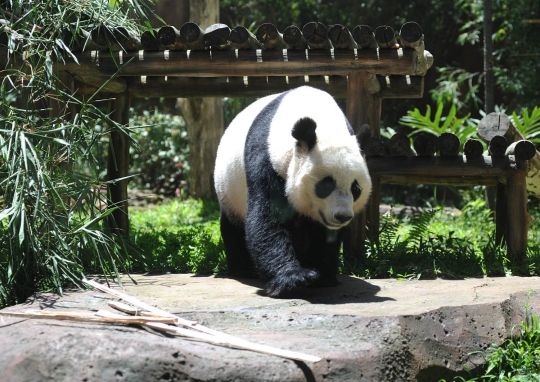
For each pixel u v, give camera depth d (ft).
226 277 21.29
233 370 12.23
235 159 19.85
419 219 25.67
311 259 18.99
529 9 49.11
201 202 42.83
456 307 15.66
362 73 22.35
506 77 49.83
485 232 32.63
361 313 14.98
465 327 15.40
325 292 18.22
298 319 14.99
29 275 18.85
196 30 22.04
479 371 15.07
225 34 22.06
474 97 49.47
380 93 26.12
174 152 52.80
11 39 20.20
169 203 47.29
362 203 18.12
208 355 12.46
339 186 16.97
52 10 21.81
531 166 25.50
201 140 44.91
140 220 38.22
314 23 21.67
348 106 22.59
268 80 26.05
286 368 12.40
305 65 22.16
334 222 16.90
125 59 22.59
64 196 19.66
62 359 12.10
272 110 18.89
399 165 23.17
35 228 18.43
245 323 15.05
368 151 23.25
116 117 25.96
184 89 26.17
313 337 13.91
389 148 23.18
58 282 17.39
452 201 50.90
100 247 20.70
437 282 19.92
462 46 57.26
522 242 22.44
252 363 12.35
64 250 18.94
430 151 23.02
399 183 24.71
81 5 21.18
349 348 13.30
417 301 16.66
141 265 22.76
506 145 22.57
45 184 18.67
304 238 19.06
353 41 22.07
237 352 12.71
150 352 12.28
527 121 35.76
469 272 21.24
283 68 22.24
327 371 12.66
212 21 41.70
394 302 16.57
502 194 24.44
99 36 22.11
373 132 25.95
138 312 14.75
